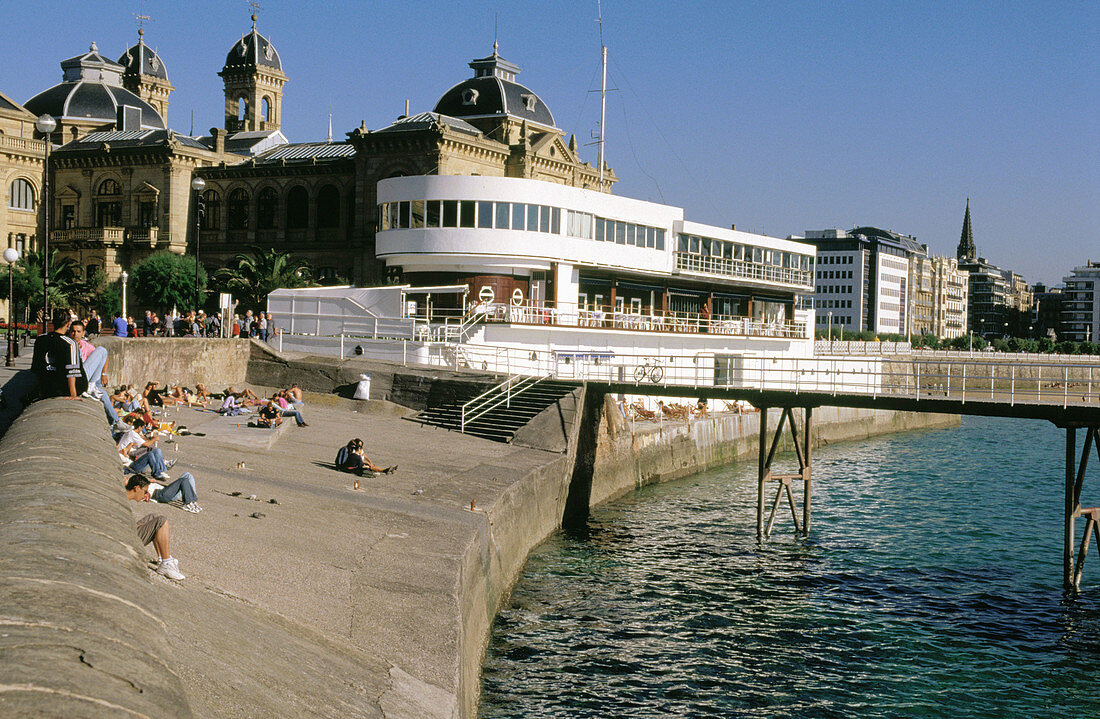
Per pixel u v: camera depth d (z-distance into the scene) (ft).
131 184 272.92
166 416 111.04
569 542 113.29
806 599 93.40
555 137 263.70
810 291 258.57
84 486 30.09
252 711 29.14
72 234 273.13
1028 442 258.57
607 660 73.87
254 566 51.16
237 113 374.02
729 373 217.97
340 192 249.14
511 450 121.90
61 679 15.42
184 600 37.99
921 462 207.41
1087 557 115.44
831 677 72.79
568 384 136.15
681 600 91.20
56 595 19.10
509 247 175.11
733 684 70.54
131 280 247.50
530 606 86.33
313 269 253.03
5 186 276.62
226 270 223.92
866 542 120.57
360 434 122.11
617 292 204.64
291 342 166.71
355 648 43.01
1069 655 78.95
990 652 79.30
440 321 176.65
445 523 74.74
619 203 194.49
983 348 650.84
